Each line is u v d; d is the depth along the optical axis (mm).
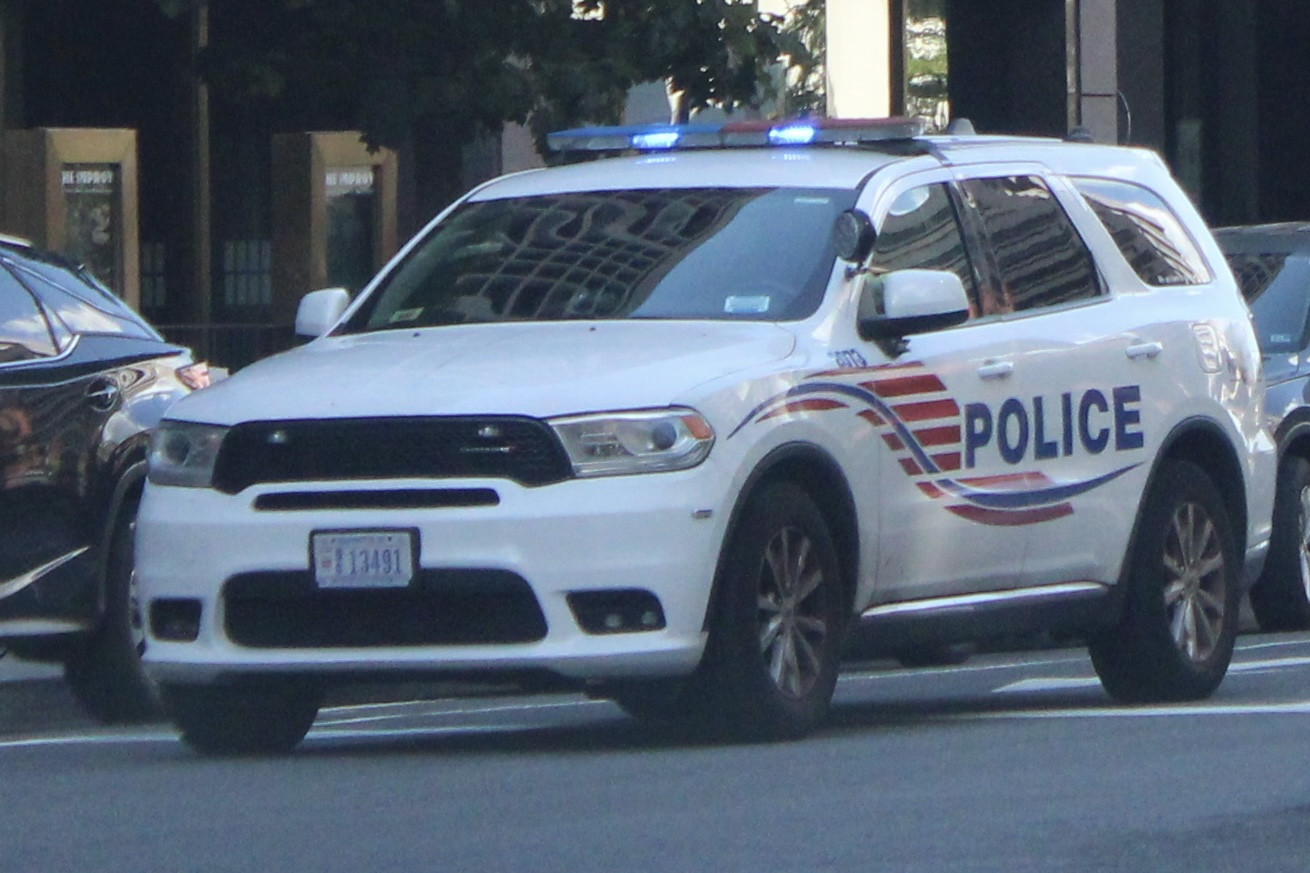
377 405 30578
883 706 38406
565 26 51906
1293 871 22891
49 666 47500
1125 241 38594
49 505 39125
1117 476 36781
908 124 36594
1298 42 101750
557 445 30062
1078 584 36344
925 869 23016
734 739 31562
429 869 23531
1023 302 36094
